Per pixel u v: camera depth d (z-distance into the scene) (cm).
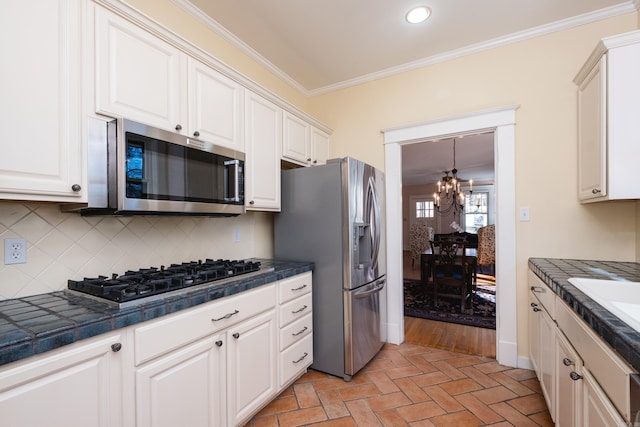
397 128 279
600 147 170
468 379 214
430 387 204
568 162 216
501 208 234
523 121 230
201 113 169
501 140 235
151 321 117
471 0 196
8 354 79
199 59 168
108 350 104
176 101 156
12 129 99
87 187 121
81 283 134
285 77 296
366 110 301
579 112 207
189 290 138
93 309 110
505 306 233
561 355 137
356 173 226
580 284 133
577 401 114
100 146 126
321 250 226
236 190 190
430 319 343
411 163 628
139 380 112
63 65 113
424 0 196
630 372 75
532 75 229
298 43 244
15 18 101
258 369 171
